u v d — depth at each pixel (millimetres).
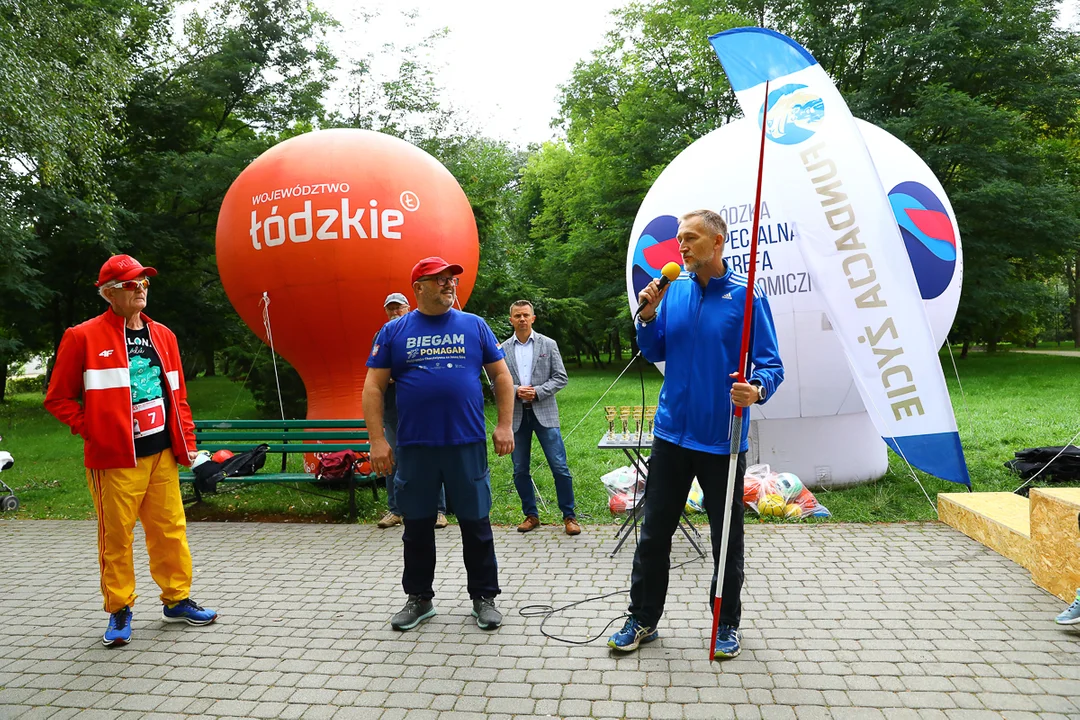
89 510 6359
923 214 5379
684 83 22938
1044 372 17078
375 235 6359
